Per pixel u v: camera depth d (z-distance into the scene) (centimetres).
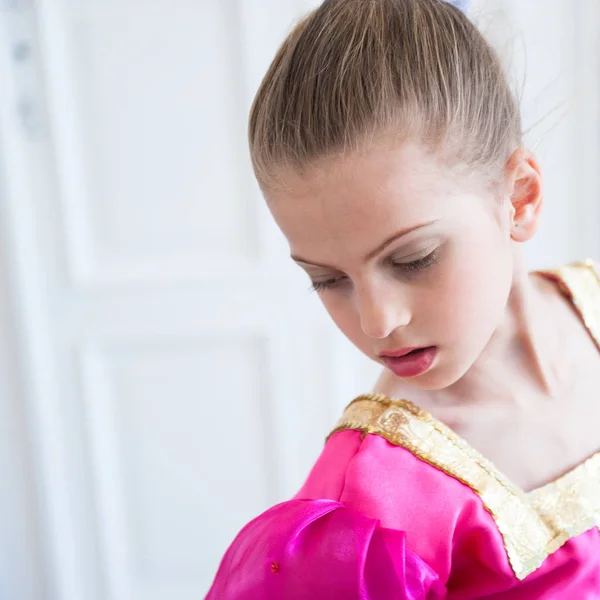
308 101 50
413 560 49
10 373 156
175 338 155
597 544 59
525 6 138
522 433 62
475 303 54
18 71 140
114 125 144
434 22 55
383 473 55
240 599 49
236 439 163
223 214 149
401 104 50
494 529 56
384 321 51
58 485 163
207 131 145
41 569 170
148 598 174
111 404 161
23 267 148
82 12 139
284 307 153
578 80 141
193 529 171
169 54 141
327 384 158
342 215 49
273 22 140
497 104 57
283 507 52
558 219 150
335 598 46
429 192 50
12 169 143
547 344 66
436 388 57
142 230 150
